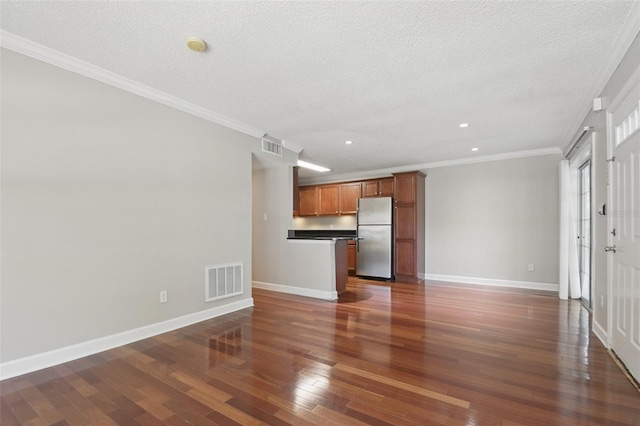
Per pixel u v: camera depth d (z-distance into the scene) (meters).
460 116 3.62
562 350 2.60
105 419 1.70
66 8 1.85
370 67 2.55
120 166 2.77
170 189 3.16
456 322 3.37
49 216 2.35
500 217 5.52
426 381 2.09
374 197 6.60
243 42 2.21
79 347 2.48
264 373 2.21
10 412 1.76
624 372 2.20
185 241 3.29
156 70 2.61
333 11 1.88
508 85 2.85
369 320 3.44
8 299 2.16
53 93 2.38
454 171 5.95
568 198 4.47
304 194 7.78
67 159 2.45
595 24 1.98
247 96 3.11
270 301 4.30
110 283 2.68
